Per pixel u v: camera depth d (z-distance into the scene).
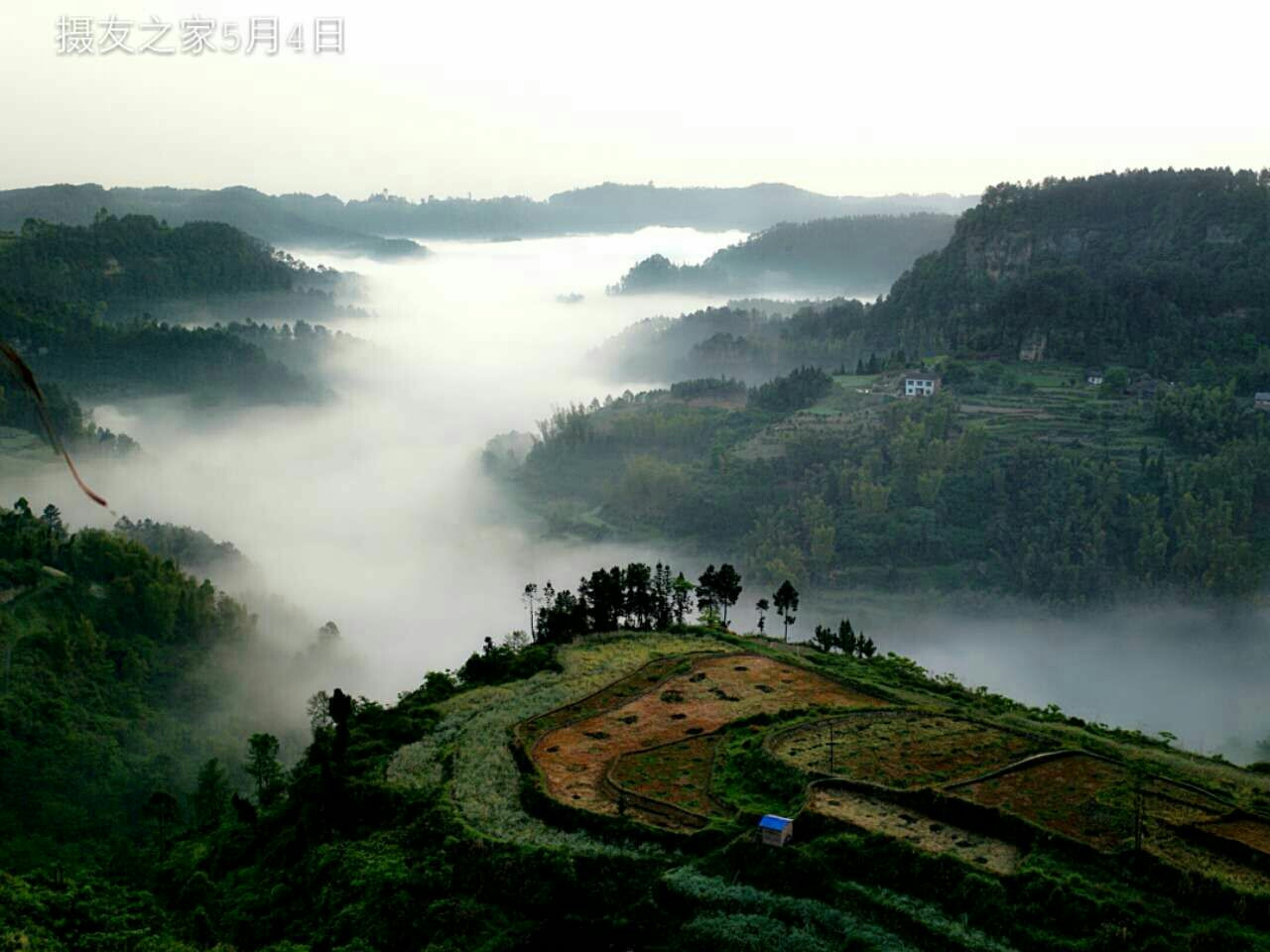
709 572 171.88
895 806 95.69
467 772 109.75
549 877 91.44
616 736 115.88
